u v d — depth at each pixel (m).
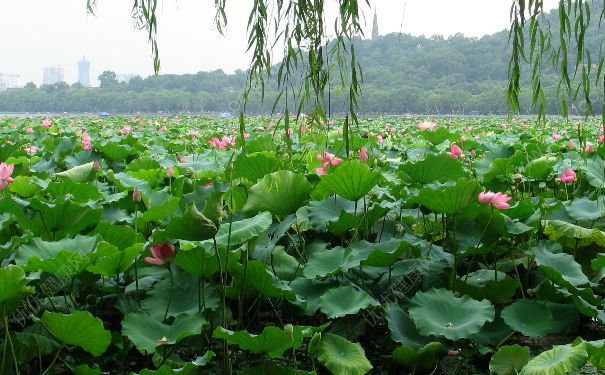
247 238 2.60
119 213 3.62
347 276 2.99
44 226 2.93
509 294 3.05
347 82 2.37
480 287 3.08
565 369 2.03
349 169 3.03
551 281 2.97
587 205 3.75
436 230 3.77
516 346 2.42
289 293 2.51
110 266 2.49
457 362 2.68
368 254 2.85
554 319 2.93
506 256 3.65
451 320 2.59
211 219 2.57
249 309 2.87
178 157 6.21
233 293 2.79
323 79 2.37
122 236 2.88
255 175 3.91
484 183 4.96
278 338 2.18
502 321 2.84
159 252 2.51
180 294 2.72
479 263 3.57
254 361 2.62
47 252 2.53
